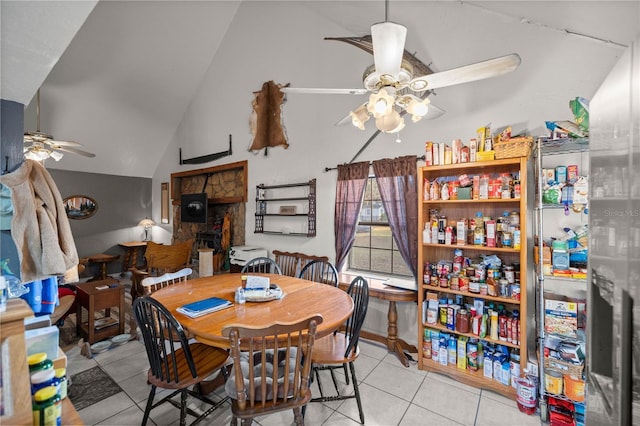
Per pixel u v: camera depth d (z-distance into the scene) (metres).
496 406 2.07
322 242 3.64
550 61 2.28
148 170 6.66
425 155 2.71
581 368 1.80
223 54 5.03
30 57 1.29
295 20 3.95
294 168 3.96
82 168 5.87
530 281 2.22
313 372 2.28
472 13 2.61
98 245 6.18
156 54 4.81
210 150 5.33
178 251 4.98
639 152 0.67
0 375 0.79
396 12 2.99
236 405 1.43
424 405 2.08
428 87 1.76
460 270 2.47
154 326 1.60
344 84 3.46
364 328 3.24
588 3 2.14
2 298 0.85
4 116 1.65
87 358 2.68
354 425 1.88
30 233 1.56
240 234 4.82
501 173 2.42
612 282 0.79
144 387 2.25
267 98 4.30
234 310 1.85
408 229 2.84
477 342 2.44
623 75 0.75
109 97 5.03
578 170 2.14
